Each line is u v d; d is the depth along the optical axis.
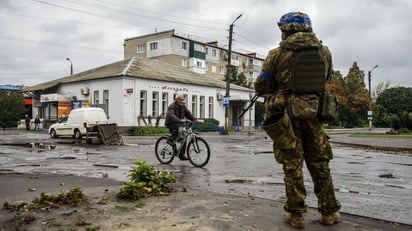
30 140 21.48
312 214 4.32
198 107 39.34
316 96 3.72
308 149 3.94
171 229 3.66
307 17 3.85
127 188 4.83
